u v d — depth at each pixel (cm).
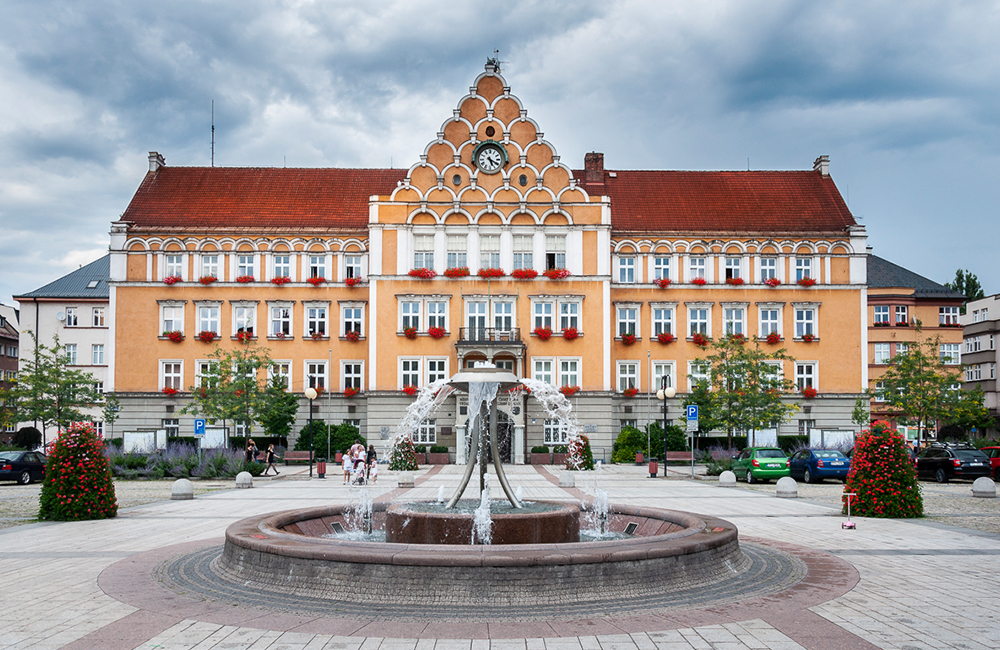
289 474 4438
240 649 976
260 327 5769
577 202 5588
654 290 5869
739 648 977
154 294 5741
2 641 1018
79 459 2311
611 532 1900
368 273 5656
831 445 4934
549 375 5525
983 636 1036
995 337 7562
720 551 1379
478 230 5578
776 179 6306
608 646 982
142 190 5994
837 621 1103
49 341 7244
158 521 2239
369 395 5450
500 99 5619
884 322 7244
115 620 1116
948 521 2216
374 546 1268
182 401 5662
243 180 6128
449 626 1067
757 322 5875
